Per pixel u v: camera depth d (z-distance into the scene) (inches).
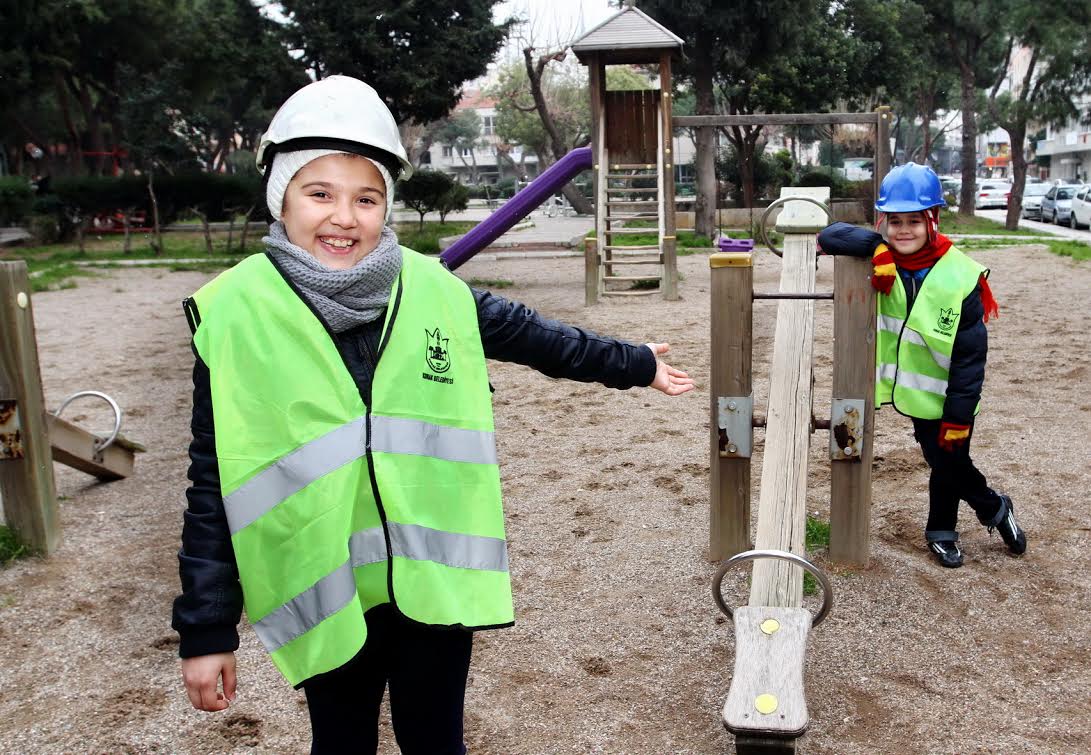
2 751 121.5
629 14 581.3
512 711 128.3
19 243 1115.9
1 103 1168.8
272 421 73.8
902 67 1179.3
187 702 132.4
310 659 74.1
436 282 80.2
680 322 450.6
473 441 79.8
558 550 183.9
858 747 117.6
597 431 265.1
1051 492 205.2
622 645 146.0
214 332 74.3
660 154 584.7
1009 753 115.6
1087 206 1198.9
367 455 74.9
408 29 916.6
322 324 74.7
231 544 74.4
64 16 1131.9
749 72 1019.9
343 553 73.5
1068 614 151.5
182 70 1395.2
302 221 76.0
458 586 77.7
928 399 160.1
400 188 1075.3
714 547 174.4
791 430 143.4
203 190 995.3
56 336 455.5
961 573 167.0
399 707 80.7
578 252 886.4
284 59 897.5
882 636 145.4
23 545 185.8
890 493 208.5
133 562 183.6
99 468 225.1
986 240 911.0
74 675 140.9
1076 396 283.1
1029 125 1253.7
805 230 207.6
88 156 1496.1
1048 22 1163.3
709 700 130.0
